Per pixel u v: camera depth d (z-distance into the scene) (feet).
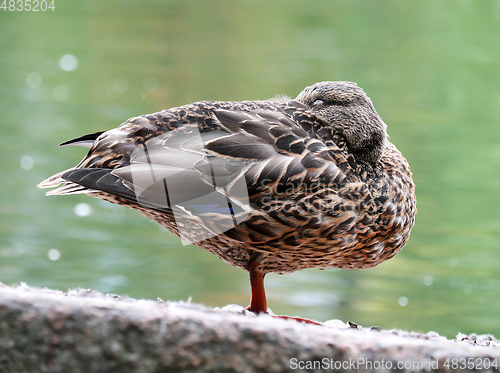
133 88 83.51
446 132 68.28
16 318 11.17
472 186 55.67
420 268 43.04
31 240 43.98
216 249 16.99
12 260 41.29
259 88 83.30
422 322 36.55
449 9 136.26
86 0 136.67
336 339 11.41
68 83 84.64
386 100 79.36
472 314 37.29
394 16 129.90
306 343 11.23
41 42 104.58
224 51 103.76
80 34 111.34
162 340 11.14
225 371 11.16
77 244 44.24
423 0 145.07
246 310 16.93
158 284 38.96
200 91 81.87
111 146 15.34
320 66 94.43
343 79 87.86
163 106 76.33
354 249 17.21
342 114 16.85
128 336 11.16
